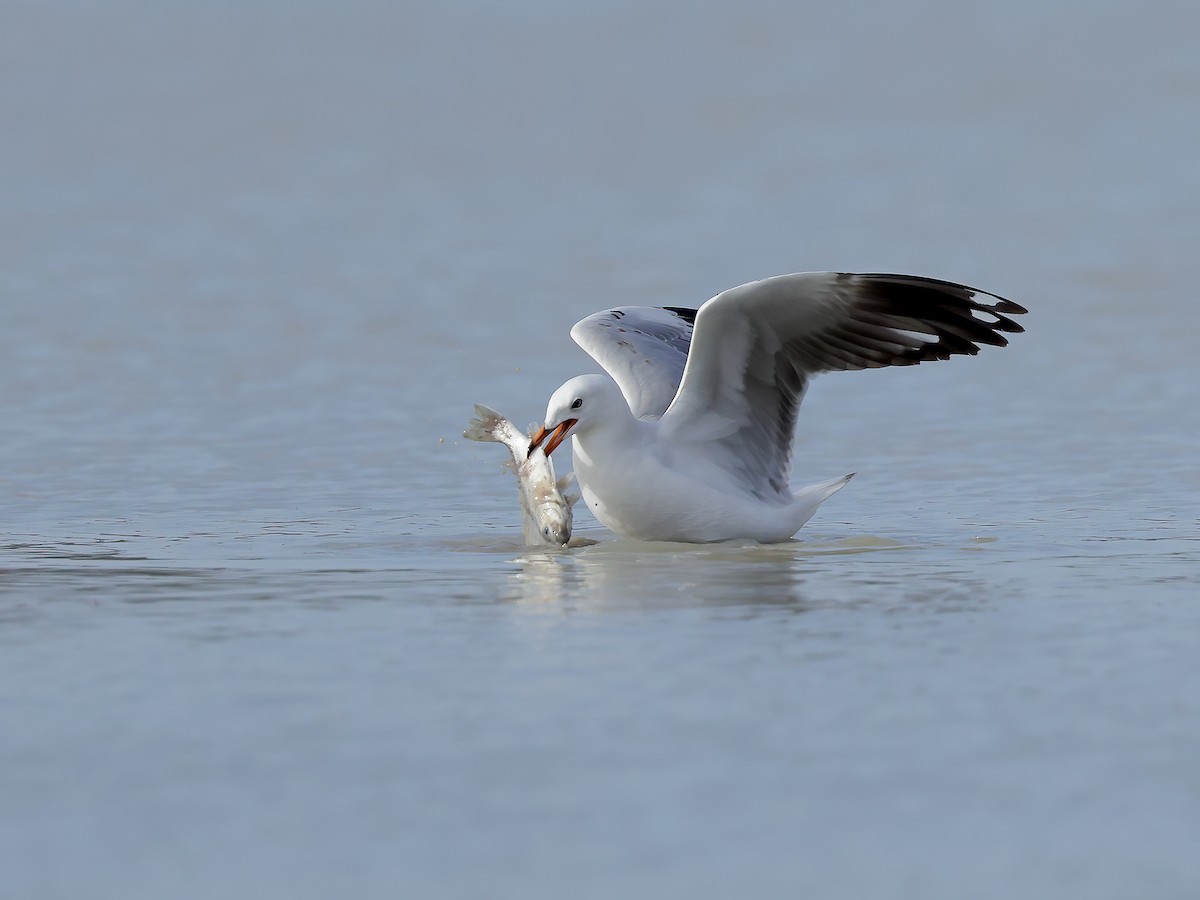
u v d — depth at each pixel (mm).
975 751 7750
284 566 12195
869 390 20703
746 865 6621
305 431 18406
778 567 12164
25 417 19000
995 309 13109
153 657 9453
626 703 8500
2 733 8109
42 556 12539
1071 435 17938
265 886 6480
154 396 20266
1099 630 9945
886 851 6738
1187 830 6887
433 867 6613
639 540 13422
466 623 10281
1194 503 14633
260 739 7984
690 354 13297
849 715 8273
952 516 14367
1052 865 6609
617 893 6402
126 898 6402
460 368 22234
